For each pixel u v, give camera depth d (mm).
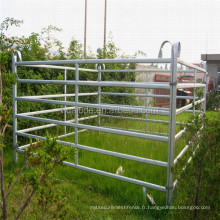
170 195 2330
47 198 1398
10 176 1435
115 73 6992
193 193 1936
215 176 1805
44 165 1437
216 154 1938
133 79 7703
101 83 2668
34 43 5062
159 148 3863
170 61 2215
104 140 4301
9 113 1455
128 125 5418
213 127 1967
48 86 5113
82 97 6086
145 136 2418
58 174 3072
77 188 2818
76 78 2893
